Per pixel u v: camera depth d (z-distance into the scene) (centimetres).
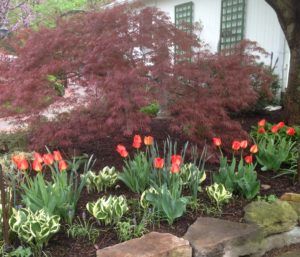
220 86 387
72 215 280
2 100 369
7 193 300
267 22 751
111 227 281
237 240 262
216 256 253
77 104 373
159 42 385
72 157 412
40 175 278
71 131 373
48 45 390
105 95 353
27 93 359
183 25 462
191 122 374
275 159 389
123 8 415
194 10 995
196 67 390
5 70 404
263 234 280
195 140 389
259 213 296
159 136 483
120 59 376
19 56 411
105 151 452
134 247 244
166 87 361
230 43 865
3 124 682
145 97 345
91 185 344
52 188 282
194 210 311
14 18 1195
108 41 372
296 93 577
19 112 384
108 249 242
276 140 489
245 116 657
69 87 386
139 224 278
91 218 292
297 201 327
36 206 274
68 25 415
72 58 393
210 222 283
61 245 260
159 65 362
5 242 248
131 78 343
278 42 728
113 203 280
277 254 289
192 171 336
